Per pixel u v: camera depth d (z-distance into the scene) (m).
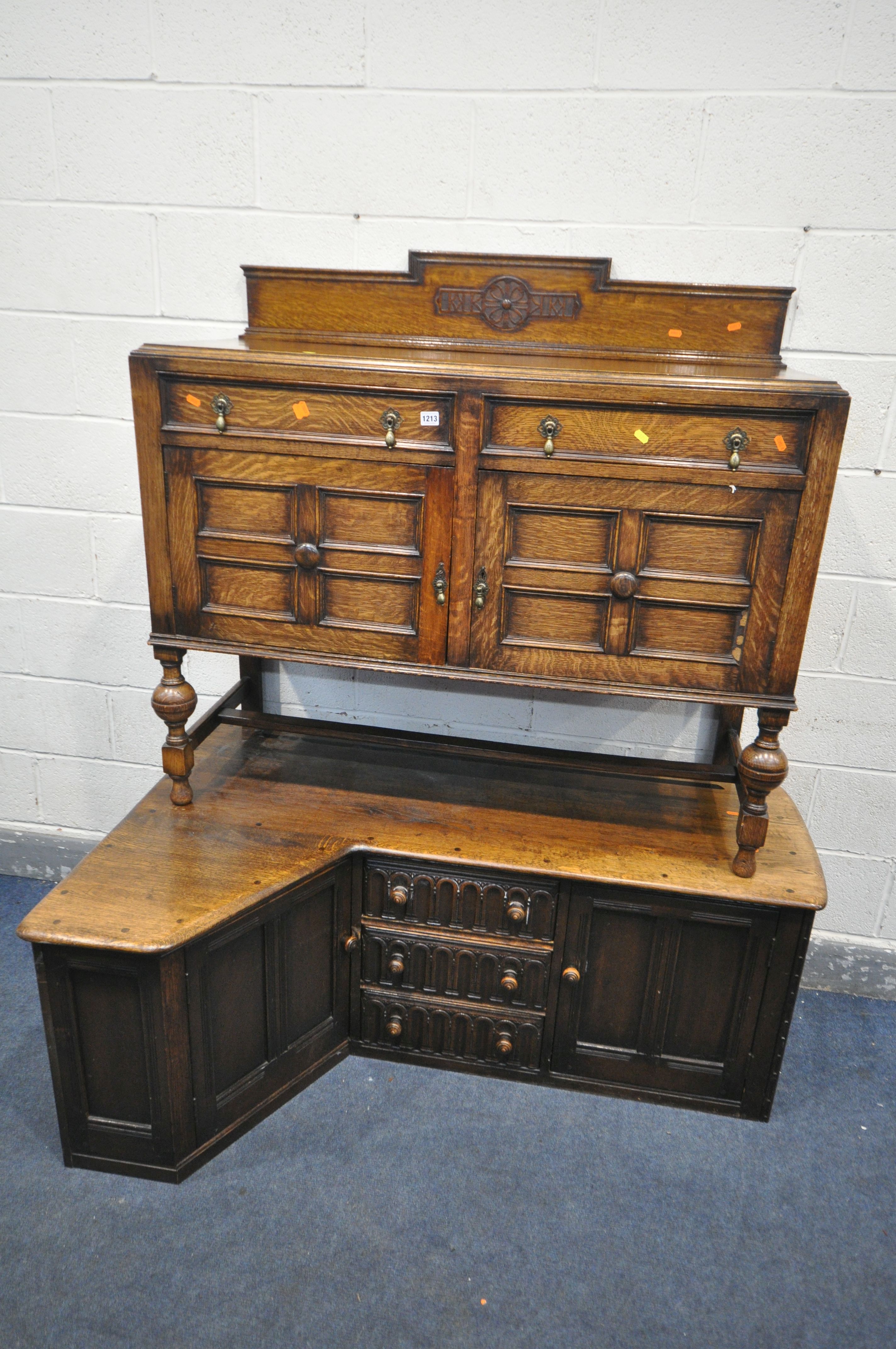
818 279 1.68
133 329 1.89
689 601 1.45
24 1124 1.68
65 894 1.51
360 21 1.64
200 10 1.67
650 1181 1.61
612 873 1.60
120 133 1.77
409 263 1.72
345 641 1.56
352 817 1.75
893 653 1.88
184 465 1.50
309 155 1.73
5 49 1.74
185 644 1.61
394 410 1.41
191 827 1.71
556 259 1.66
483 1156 1.65
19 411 1.98
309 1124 1.70
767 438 1.35
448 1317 1.38
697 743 2.00
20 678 2.21
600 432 1.38
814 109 1.59
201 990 1.50
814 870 1.64
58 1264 1.43
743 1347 1.36
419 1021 1.79
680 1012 1.69
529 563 1.46
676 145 1.64
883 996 2.10
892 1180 1.64
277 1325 1.36
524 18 1.60
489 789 1.87
